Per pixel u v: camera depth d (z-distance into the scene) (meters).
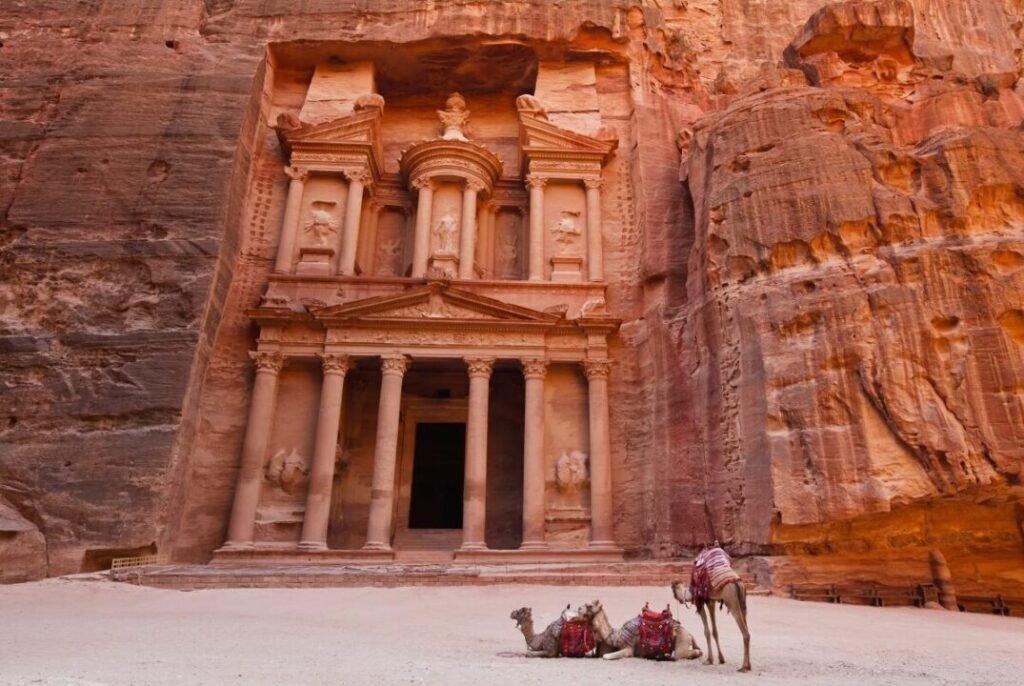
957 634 10.45
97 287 20.59
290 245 24.00
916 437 14.77
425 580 15.55
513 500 23.23
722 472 17.70
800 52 26.38
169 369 19.61
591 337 22.48
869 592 15.05
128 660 6.58
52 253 20.86
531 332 22.31
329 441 20.75
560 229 25.27
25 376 19.17
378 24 27.30
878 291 16.14
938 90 21.34
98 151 22.52
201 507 20.22
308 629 9.96
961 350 15.30
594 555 19.59
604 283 23.78
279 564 18.28
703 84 30.05
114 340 19.83
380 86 29.09
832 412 15.58
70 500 17.77
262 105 26.19
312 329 22.17
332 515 21.81
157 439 18.70
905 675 6.54
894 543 15.67
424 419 24.14
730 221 19.05
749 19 31.94
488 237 26.20
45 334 19.80
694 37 31.55
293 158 25.23
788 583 15.19
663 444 20.17
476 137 28.73
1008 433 14.51
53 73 24.17
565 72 28.17
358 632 9.77
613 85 28.08
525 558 19.48
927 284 15.91
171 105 23.70
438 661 6.93
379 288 23.33
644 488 20.86
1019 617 14.88
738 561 16.53
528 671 6.27
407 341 21.98
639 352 22.73
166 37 25.86
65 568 17.03
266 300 22.20
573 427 22.12
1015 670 6.96
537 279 24.09
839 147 18.28
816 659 7.62
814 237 17.45
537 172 25.75
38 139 22.72
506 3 27.48
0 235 21.12
